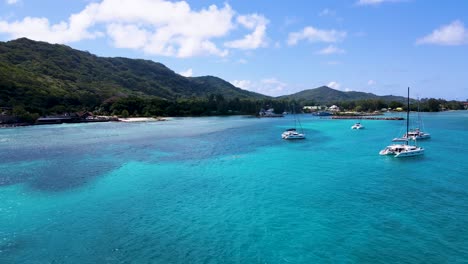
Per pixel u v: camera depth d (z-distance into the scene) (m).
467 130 123.88
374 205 38.88
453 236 30.36
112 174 55.41
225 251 28.12
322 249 28.25
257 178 52.59
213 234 31.45
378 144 91.12
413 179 50.69
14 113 156.75
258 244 29.33
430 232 31.25
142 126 156.50
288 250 28.16
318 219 34.78
